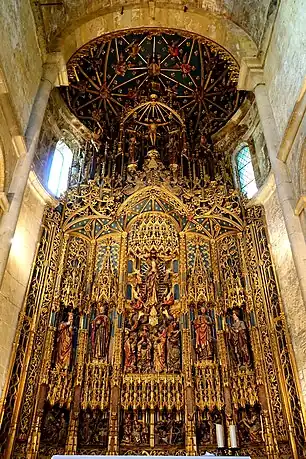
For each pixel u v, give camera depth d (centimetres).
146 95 1803
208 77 1800
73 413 1058
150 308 1270
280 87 1217
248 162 1636
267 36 1332
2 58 966
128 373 1141
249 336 1171
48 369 1088
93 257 1336
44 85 1295
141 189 1460
